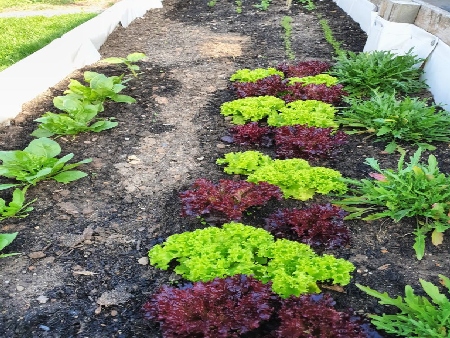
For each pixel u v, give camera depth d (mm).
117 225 877
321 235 826
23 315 682
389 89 1412
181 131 1229
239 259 734
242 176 1033
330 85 1432
